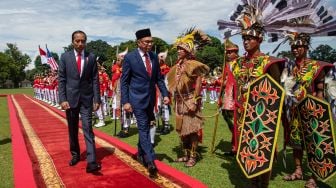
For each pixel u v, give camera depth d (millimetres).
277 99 4098
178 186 4945
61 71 5980
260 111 4230
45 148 7699
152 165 5398
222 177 5430
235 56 6707
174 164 6234
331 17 4855
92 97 6086
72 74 5922
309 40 5027
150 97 5723
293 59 5215
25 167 6051
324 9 4863
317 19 4918
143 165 6098
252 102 4320
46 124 11875
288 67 5184
